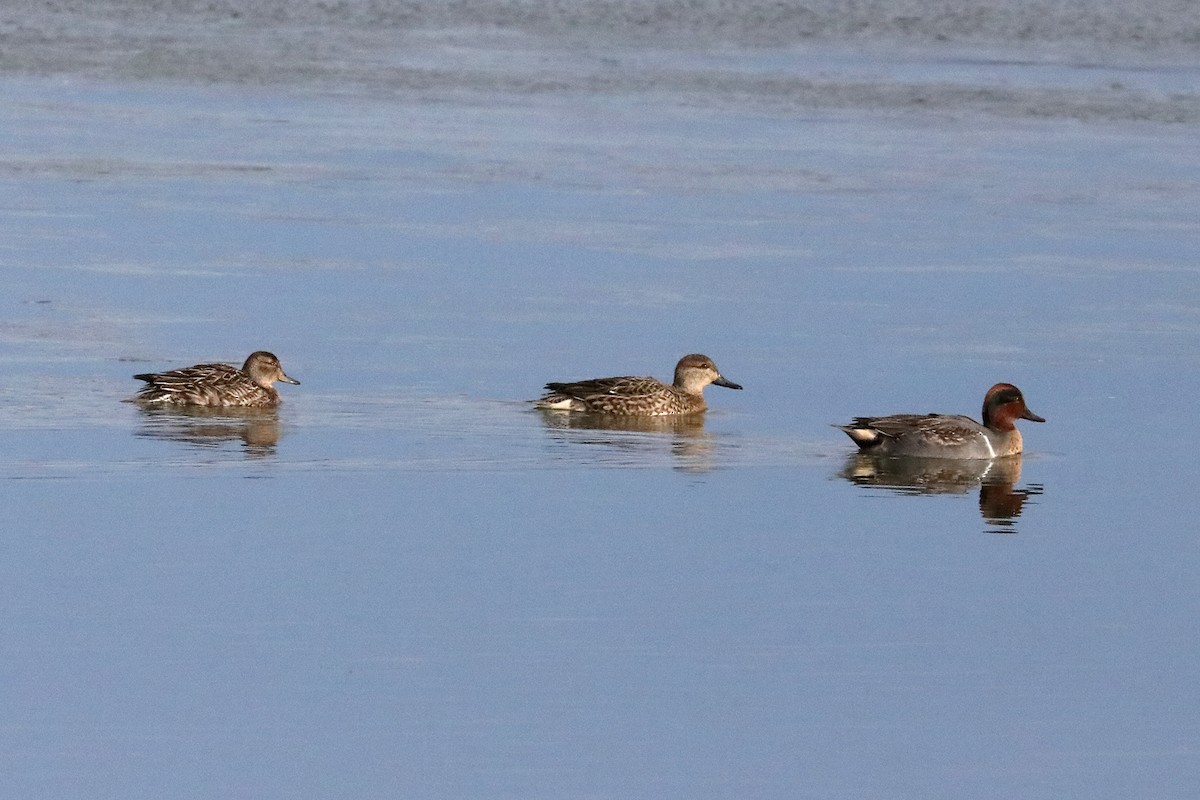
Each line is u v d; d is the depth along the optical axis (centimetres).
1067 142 4134
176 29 5394
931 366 2383
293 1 5888
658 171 3731
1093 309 2706
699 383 2209
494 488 1836
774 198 3497
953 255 3052
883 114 4419
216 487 1806
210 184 3488
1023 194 3578
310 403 2153
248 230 3112
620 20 5728
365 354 2389
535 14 5812
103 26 5378
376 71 4881
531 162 3788
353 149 3888
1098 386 2300
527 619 1471
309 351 2394
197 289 2716
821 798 1204
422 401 2177
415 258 2953
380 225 3186
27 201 3278
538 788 1202
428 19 5709
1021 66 5069
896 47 5347
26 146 3778
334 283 2778
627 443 2042
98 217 3175
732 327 2573
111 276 2775
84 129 4003
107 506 1733
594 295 2742
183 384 2106
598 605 1505
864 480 1911
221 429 2030
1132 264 3009
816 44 5391
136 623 1440
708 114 4384
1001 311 2688
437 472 1888
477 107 4428
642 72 4934
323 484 1828
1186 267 2994
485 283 2805
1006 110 4481
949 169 3812
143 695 1315
